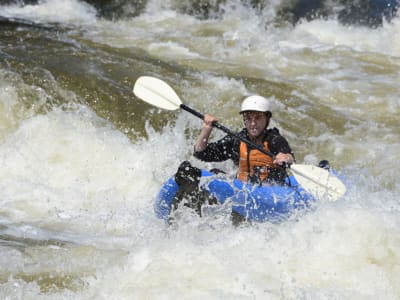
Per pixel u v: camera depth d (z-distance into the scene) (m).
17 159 24.62
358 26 43.84
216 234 18.12
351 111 29.58
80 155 25.03
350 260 16.45
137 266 16.53
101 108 27.22
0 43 32.59
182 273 15.82
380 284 15.70
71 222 20.23
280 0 46.56
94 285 15.70
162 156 25.38
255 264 16.25
